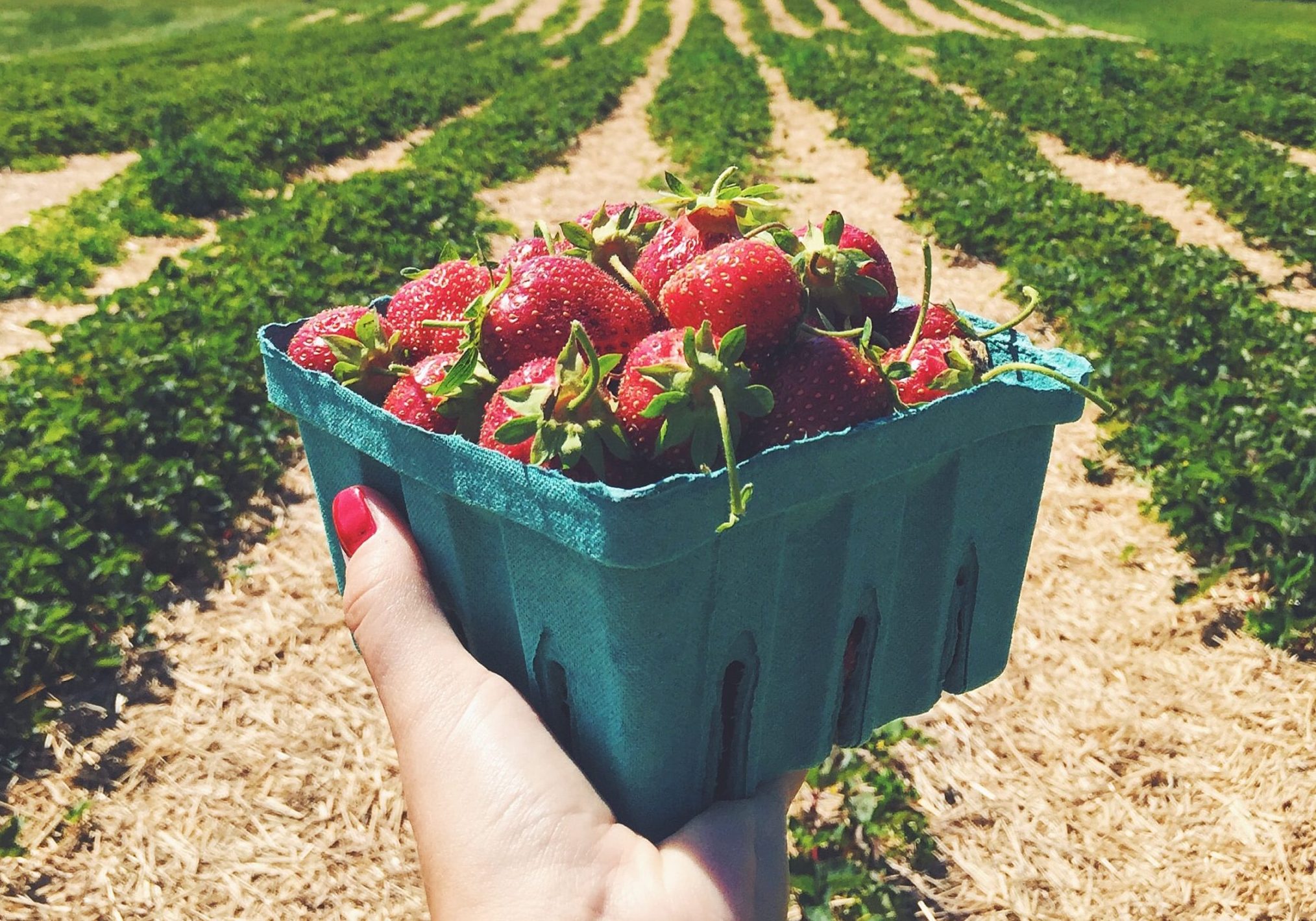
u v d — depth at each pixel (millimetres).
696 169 2002
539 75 3672
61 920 520
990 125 2318
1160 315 1171
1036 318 1269
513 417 223
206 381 927
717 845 243
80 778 591
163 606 721
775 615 234
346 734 629
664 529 190
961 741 624
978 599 276
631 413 218
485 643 267
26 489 767
